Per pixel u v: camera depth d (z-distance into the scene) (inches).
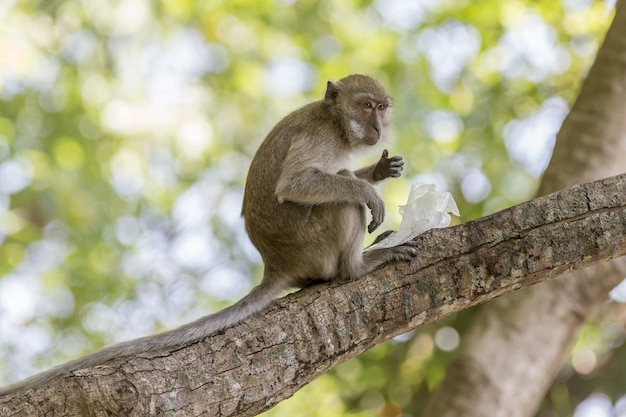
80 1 726.5
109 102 726.5
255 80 744.3
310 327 283.0
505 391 452.4
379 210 333.7
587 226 293.1
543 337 458.0
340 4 738.2
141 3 729.6
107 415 252.1
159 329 634.8
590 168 452.1
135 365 262.1
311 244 338.6
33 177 676.1
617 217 293.6
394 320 291.3
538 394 461.1
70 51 719.1
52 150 692.1
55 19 721.0
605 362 608.1
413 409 583.5
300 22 740.7
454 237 297.4
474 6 670.5
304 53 735.1
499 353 456.8
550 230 293.1
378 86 386.0
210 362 270.2
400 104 651.5
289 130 360.5
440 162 642.8
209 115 740.0
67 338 640.4
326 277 340.5
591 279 456.4
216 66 761.6
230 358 272.4
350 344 286.7
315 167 348.5
